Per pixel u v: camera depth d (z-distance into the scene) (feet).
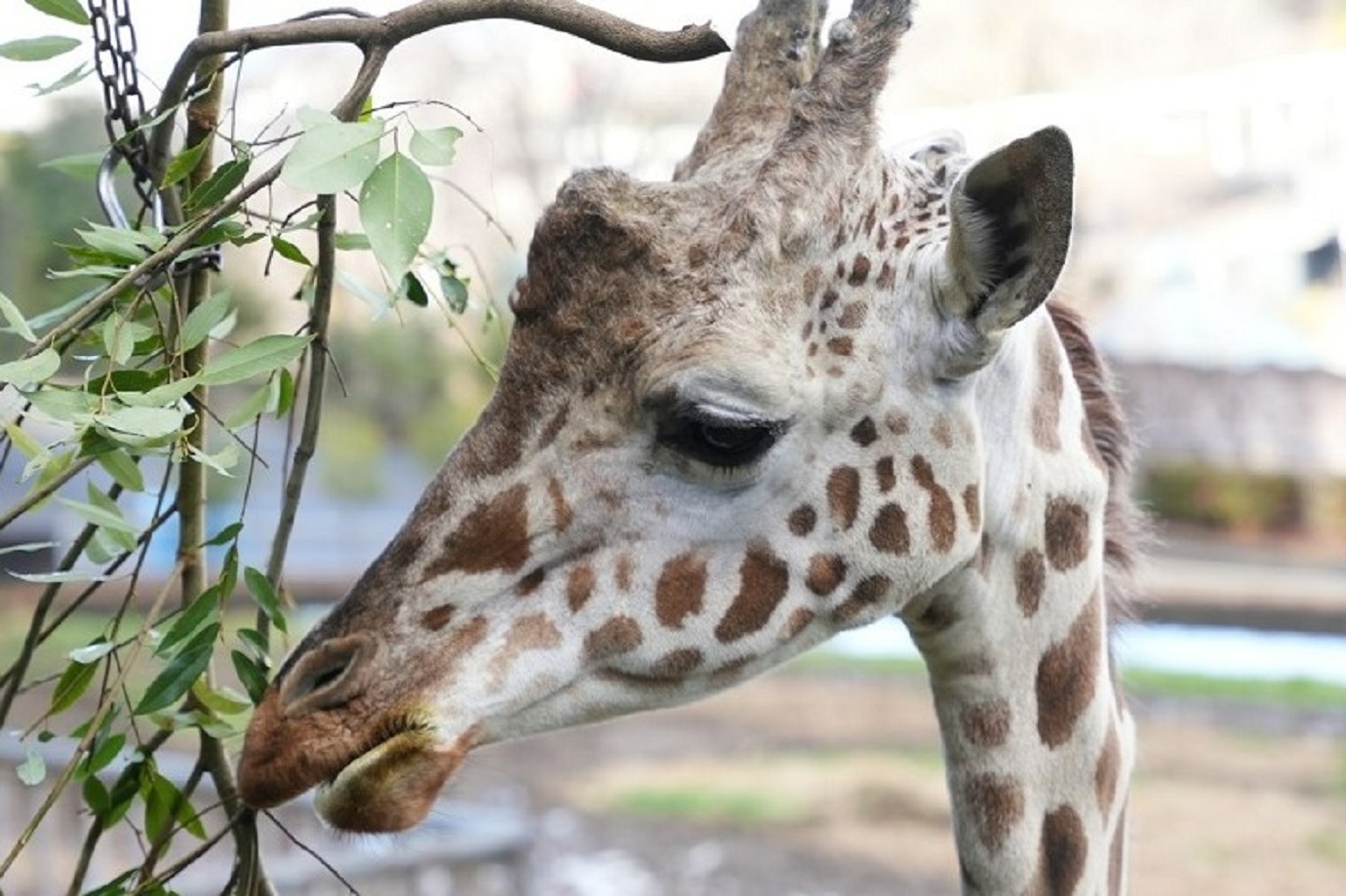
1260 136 176.45
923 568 17.81
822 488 17.49
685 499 17.22
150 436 15.34
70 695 17.63
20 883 55.26
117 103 18.04
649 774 97.25
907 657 130.52
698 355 16.63
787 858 80.69
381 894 50.83
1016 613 19.04
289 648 18.54
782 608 17.53
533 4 16.65
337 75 102.32
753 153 17.78
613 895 75.36
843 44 17.61
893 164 18.20
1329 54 173.17
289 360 16.35
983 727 19.17
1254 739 100.99
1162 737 101.50
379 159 15.72
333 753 16.26
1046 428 19.15
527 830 53.83
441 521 17.11
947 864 79.77
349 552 140.15
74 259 17.29
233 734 18.08
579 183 17.12
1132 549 21.06
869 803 89.35
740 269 16.94
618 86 147.84
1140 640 28.32
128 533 17.22
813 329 17.26
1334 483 159.84
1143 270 179.42
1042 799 19.30
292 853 54.19
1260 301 177.99
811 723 108.27
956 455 17.83
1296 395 163.84
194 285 17.89
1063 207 16.62
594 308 16.96
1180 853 79.25
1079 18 175.83
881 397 17.51
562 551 17.16
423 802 16.49
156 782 18.56
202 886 46.62
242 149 16.66
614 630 17.15
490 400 17.71
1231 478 160.04
